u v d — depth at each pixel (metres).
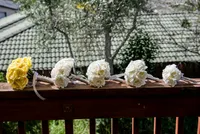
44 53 7.77
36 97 1.00
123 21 5.38
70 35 6.36
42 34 6.04
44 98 1.01
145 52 6.47
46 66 7.36
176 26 8.60
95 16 5.00
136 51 6.44
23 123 1.06
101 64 1.02
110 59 5.95
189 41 6.71
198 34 6.16
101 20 4.95
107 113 1.06
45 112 1.03
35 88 1.00
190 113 1.09
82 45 6.17
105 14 4.85
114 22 4.93
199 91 1.06
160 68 7.43
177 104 1.08
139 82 1.02
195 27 6.77
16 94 0.99
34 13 5.53
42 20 5.55
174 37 8.11
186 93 1.06
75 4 5.08
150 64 6.54
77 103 1.04
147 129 3.35
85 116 1.05
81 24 5.29
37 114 1.03
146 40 6.49
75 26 5.41
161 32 8.34
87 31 5.33
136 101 1.06
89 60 6.98
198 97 1.08
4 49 7.95
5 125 2.36
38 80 1.04
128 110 1.06
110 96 1.04
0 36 8.55
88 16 5.12
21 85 0.97
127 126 3.25
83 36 5.73
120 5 4.73
